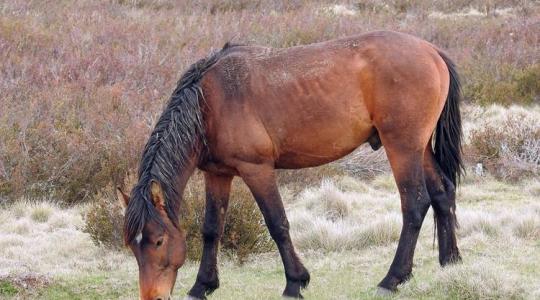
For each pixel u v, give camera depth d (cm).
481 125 1340
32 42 1612
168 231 573
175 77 1470
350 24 2047
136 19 2011
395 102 647
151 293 562
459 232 885
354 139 662
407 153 656
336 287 710
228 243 836
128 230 567
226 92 636
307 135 647
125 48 1647
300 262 662
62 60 1518
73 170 1077
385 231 881
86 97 1284
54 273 756
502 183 1147
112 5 2203
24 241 881
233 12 2197
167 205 595
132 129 1146
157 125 631
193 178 924
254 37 1830
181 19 2023
